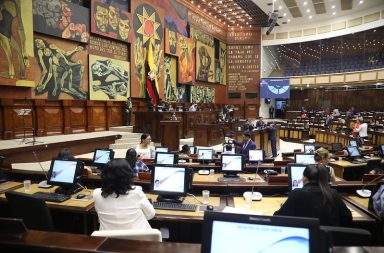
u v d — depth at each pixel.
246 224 1.36
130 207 2.56
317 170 2.73
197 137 11.25
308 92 24.56
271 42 22.88
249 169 5.69
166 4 15.29
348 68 23.20
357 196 3.99
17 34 8.45
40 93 9.37
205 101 19.34
